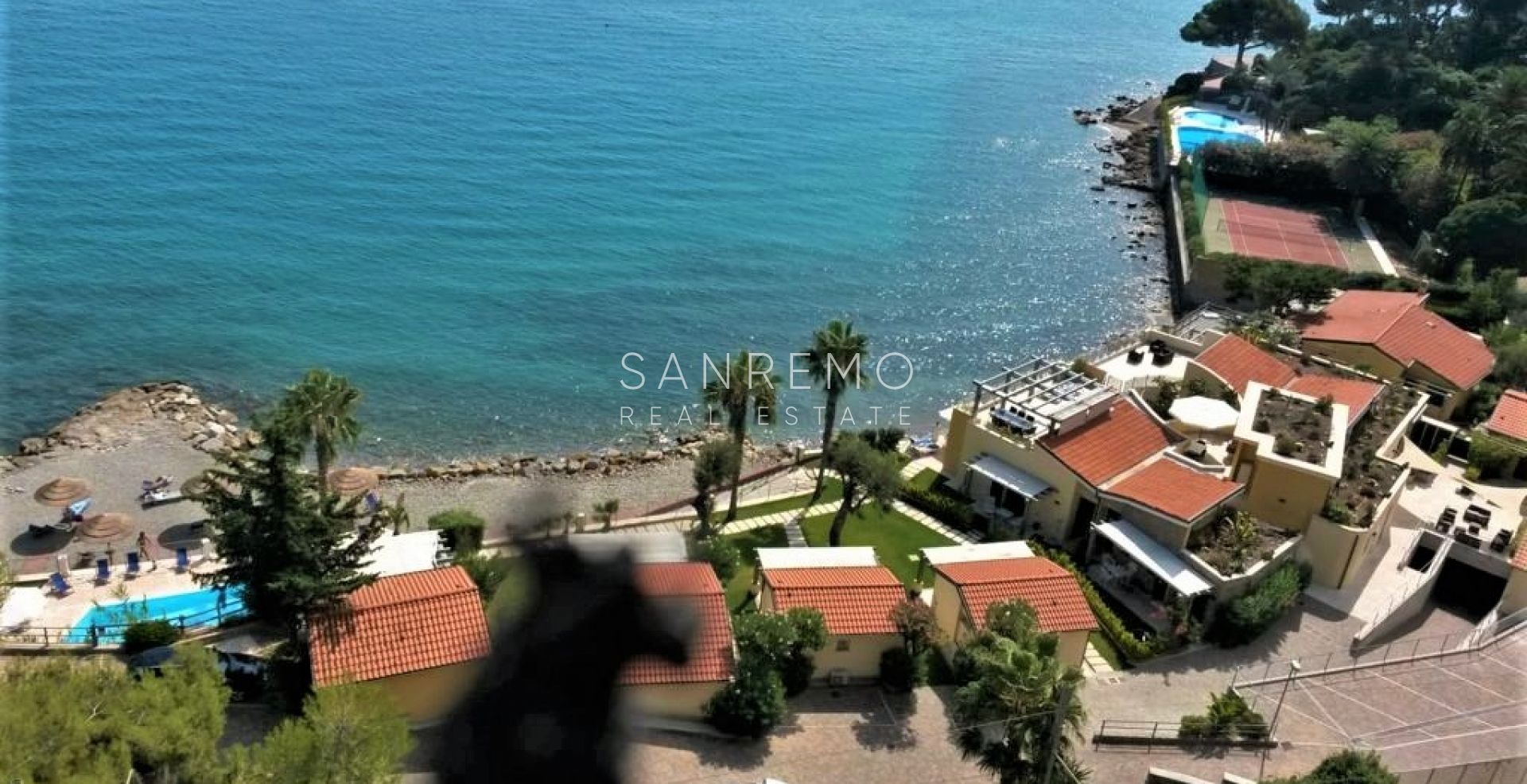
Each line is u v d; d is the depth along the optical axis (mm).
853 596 48719
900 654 47719
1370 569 58531
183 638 48156
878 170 146875
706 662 42781
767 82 189125
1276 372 73062
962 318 106000
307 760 30234
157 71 166125
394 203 122625
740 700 43031
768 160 147500
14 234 107500
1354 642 52750
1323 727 46875
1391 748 45562
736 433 62500
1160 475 59219
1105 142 167875
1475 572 57906
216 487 45469
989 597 49125
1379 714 47906
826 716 45969
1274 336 81062
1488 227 106438
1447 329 81125
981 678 40750
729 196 132625
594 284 106438
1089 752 44531
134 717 30609
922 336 102125
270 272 103875
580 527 16000
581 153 144125
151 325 92875
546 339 96000
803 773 42188
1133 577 56875
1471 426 74750
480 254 111125
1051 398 64188
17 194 116875
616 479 75625
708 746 42938
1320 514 56594
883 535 62625
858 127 166125
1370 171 127125
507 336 96000
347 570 44969
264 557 43594
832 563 52500
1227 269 103688
